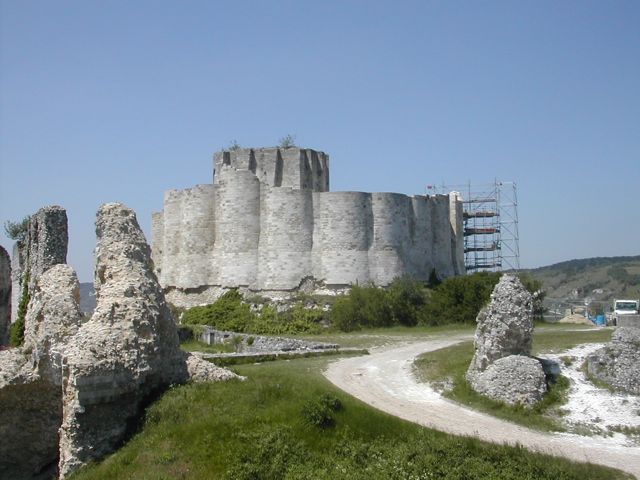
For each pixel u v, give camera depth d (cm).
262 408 2156
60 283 2566
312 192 6150
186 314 6028
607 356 2697
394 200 6319
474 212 8719
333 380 2933
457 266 7688
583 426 2364
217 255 6253
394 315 5525
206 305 6041
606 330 4309
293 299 5859
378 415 2234
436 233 7106
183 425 2069
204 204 6350
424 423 2277
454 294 5575
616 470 1945
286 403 2188
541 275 19600
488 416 2458
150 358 2198
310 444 2031
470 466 1922
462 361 3127
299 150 6850
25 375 2456
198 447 1986
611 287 15525
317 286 6031
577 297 14900
